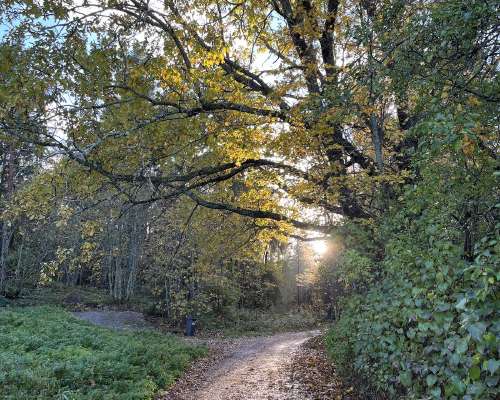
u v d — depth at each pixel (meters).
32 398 7.55
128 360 11.59
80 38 6.93
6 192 14.05
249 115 9.07
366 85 5.71
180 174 10.76
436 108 3.97
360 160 9.86
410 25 4.51
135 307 30.58
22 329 14.94
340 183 8.98
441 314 3.36
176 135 8.77
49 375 8.85
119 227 22.66
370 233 7.53
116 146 8.24
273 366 13.67
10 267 31.44
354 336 7.03
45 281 10.53
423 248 4.41
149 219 23.14
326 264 10.42
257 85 9.95
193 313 26.91
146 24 7.24
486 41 4.01
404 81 4.80
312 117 7.48
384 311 5.09
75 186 8.96
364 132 10.17
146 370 10.95
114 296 31.81
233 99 8.22
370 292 5.98
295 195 10.13
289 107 8.74
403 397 4.48
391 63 5.18
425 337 3.88
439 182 4.12
